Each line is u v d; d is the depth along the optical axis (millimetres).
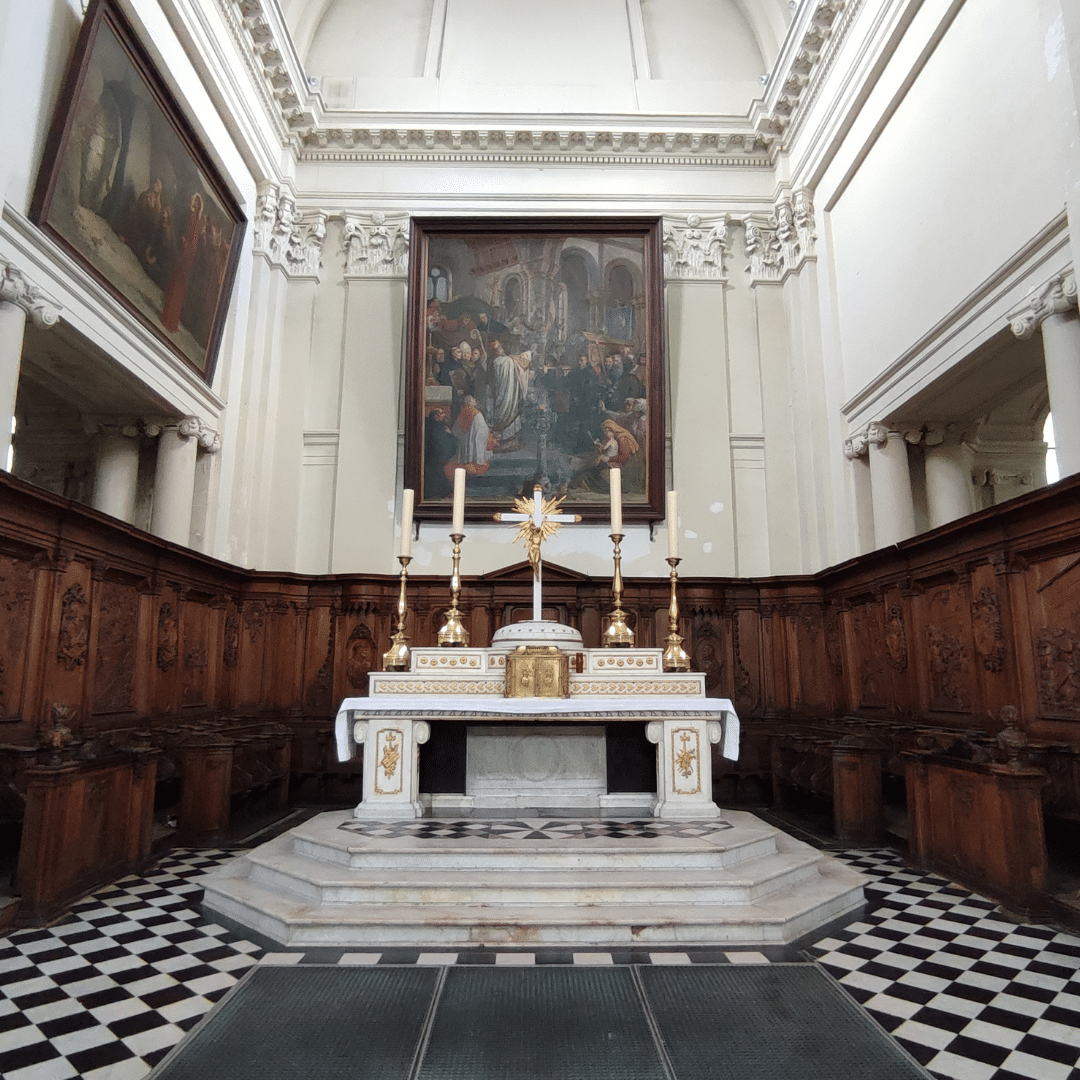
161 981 3900
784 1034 3281
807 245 11023
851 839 7160
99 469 9492
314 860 5195
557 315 11195
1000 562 6633
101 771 5586
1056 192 6129
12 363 6035
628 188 11883
